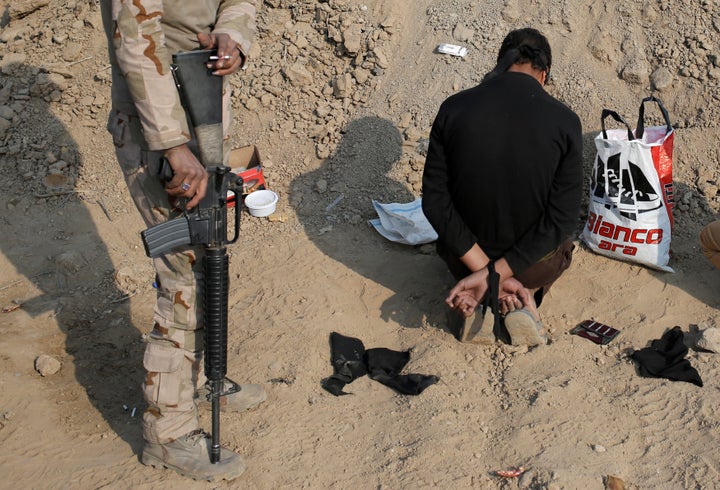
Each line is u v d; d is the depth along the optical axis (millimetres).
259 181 5168
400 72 5582
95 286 4684
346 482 3229
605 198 4383
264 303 4367
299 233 4934
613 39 5320
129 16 2672
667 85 5078
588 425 3432
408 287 4438
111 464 3350
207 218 2924
